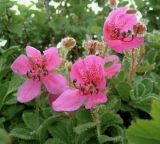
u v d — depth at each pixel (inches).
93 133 3.7
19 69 3.8
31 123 4.0
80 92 3.4
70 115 3.9
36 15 7.1
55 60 3.8
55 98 3.8
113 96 4.0
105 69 3.5
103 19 7.9
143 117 4.2
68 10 7.8
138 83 4.2
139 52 4.1
